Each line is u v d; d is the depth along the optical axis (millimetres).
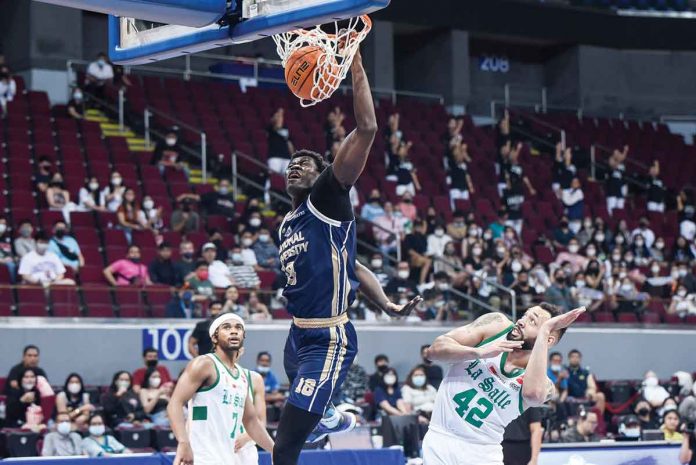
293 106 22719
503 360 5879
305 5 4711
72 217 15891
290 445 4836
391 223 18312
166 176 18141
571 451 10445
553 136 25328
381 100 24312
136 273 14727
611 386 16891
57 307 13992
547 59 28906
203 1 4977
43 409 11828
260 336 14805
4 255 14461
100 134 19094
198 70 24781
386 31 25547
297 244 4836
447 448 6020
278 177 18969
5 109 18797
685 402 13750
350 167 4680
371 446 11641
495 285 16500
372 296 5184
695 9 28844
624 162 25219
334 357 4855
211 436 6988
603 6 28359
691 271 20391
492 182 22406
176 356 14336
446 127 24078
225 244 16453
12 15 21312
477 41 28047
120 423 11773
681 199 23578
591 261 18500
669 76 28859
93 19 23828
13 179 16828
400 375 15859
